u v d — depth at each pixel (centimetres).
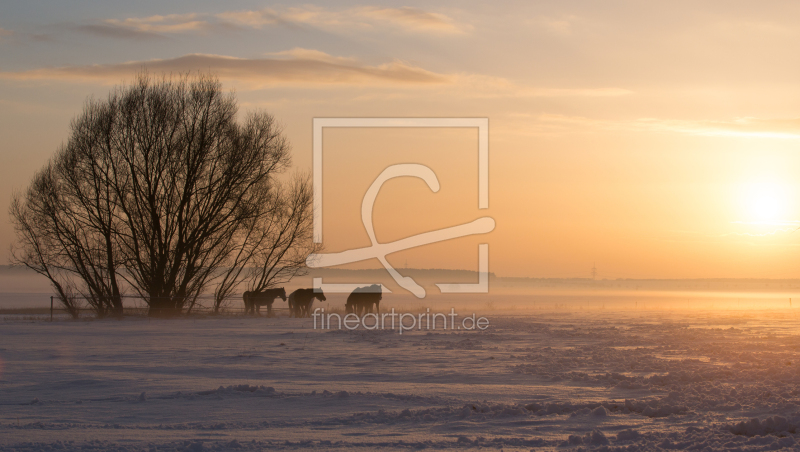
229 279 4069
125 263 3794
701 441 793
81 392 1173
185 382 1288
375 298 4000
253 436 841
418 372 1446
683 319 3553
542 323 3156
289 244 4131
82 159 3734
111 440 809
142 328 2836
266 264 4112
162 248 3803
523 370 1462
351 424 920
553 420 939
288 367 1530
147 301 3772
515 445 798
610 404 1033
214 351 1877
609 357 1689
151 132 3803
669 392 1125
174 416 971
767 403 1023
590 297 10550
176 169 3822
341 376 1391
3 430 866
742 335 2398
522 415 975
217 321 3406
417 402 1084
